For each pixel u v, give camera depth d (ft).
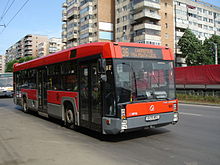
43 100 35.78
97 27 187.73
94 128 22.52
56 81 31.17
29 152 19.34
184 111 44.70
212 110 46.44
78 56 25.54
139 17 156.46
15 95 51.55
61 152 19.15
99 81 21.49
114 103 19.76
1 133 26.91
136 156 17.69
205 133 25.07
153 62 22.41
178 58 179.73
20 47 478.59
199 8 201.26
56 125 31.83
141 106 20.65
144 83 21.39
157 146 20.33
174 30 176.55
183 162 16.16
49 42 379.96
